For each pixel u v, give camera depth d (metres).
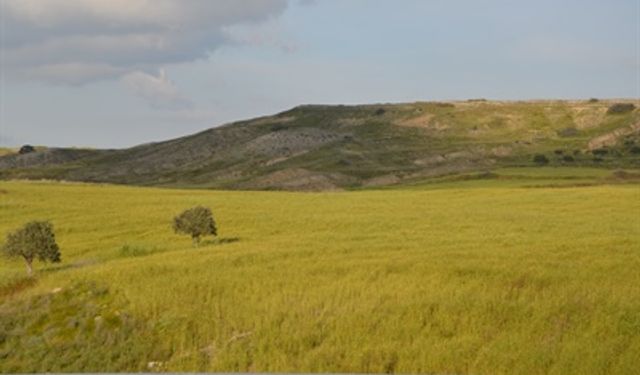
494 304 22.59
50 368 20.47
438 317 22.05
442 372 19.05
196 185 196.50
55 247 35.47
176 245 43.81
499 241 37.62
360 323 21.86
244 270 28.77
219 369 19.86
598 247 33.22
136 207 65.19
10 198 69.19
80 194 75.56
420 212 58.72
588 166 170.50
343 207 64.19
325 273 28.00
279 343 21.05
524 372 18.55
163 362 20.73
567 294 23.58
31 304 25.20
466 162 199.38
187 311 23.55
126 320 23.12
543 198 68.56
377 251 34.12
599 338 20.16
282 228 51.25
